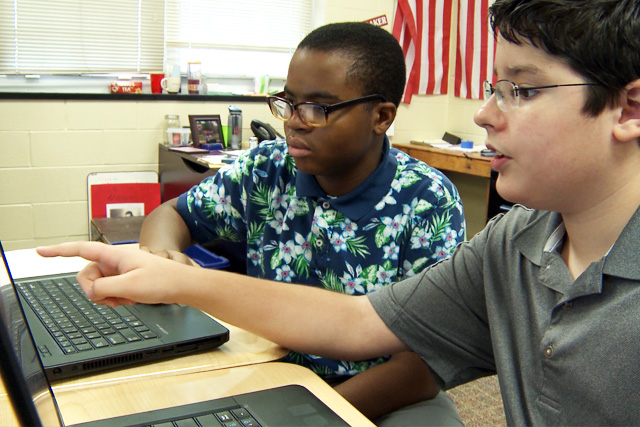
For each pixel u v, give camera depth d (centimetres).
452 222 116
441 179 120
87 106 266
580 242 70
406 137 375
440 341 94
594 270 65
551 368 70
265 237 129
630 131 61
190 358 88
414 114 374
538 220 80
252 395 76
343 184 118
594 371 65
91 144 270
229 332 96
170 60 308
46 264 124
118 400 75
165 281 88
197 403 74
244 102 299
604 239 68
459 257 94
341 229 118
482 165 303
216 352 91
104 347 84
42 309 97
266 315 93
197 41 312
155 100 279
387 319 95
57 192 267
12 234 262
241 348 93
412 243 116
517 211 88
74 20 272
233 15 319
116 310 98
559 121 62
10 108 252
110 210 275
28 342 53
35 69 270
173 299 89
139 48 289
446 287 94
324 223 119
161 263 90
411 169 120
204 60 317
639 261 62
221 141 279
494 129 67
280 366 87
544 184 65
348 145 111
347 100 109
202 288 91
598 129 62
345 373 111
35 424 46
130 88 279
